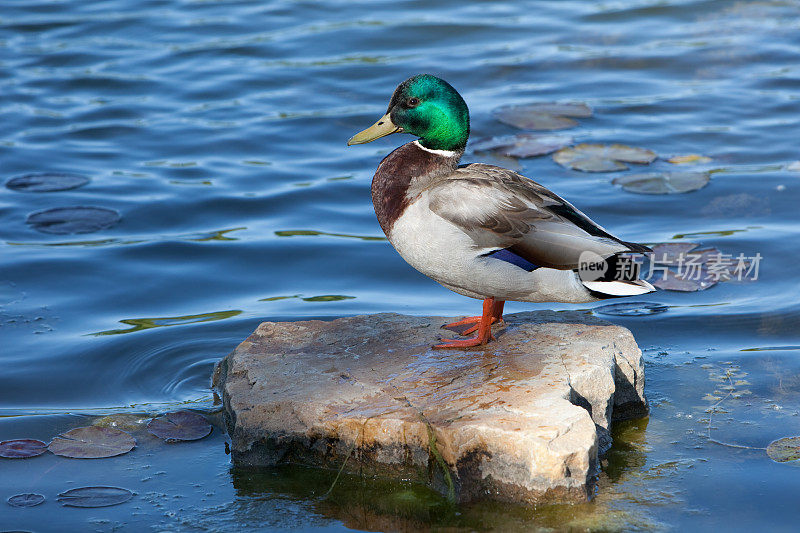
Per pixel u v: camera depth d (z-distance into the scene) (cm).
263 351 667
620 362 633
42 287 832
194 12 1595
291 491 562
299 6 1614
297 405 590
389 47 1441
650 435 610
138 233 938
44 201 996
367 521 532
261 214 984
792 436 597
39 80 1327
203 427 629
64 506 542
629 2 1623
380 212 664
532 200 608
